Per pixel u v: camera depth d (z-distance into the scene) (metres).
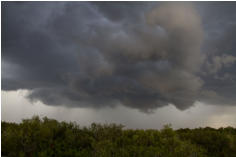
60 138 9.05
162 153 8.29
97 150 7.97
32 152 7.62
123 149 8.22
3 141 7.63
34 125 9.30
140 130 10.34
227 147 10.09
